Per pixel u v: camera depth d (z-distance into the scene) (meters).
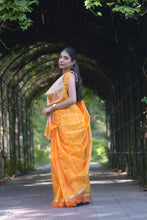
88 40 9.71
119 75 10.97
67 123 4.21
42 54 10.84
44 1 7.22
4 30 7.41
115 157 12.99
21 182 8.68
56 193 4.24
